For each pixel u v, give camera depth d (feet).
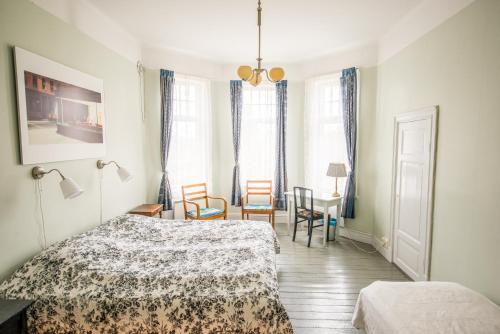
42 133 7.06
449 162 7.59
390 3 8.96
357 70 12.92
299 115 15.47
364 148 13.01
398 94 10.46
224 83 15.40
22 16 6.56
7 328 5.00
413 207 9.39
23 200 6.61
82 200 8.68
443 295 5.95
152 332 5.55
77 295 5.73
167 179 13.61
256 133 15.81
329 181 14.67
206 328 5.52
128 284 5.97
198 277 6.10
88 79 8.84
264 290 5.80
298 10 9.48
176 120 14.25
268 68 15.35
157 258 7.03
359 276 9.88
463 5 7.04
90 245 7.13
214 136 15.48
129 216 9.73
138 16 9.91
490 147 6.22
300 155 15.66
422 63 8.89
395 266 10.69
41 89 7.02
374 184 12.69
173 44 12.81
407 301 5.76
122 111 11.09
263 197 16.07
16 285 5.93
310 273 10.11
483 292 6.43
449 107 7.59
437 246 8.15
